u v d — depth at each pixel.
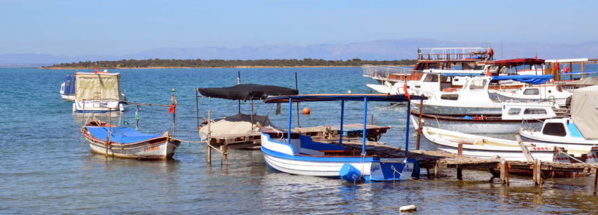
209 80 144.12
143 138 29.70
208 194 22.66
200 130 32.12
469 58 57.00
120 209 20.70
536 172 23.00
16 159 29.50
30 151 31.75
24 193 22.86
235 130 31.31
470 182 24.20
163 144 28.73
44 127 41.72
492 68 58.25
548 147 24.81
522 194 22.20
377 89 57.28
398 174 24.44
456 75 48.75
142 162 28.88
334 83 118.56
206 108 57.16
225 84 120.12
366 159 23.94
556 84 49.50
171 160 29.39
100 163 28.61
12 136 37.12
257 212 20.20
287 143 26.09
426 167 25.22
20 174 26.12
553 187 23.28
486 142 27.75
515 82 53.66
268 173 26.20
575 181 24.25
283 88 32.56
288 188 23.38
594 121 24.56
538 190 22.78
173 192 23.00
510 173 25.70
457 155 25.72
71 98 65.62
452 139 28.81
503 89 51.72
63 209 20.70
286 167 25.75
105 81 49.69
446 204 20.95
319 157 24.55
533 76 43.06
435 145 28.38
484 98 43.31
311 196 22.16
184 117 48.78
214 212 20.27
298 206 20.86
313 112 52.72
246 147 29.56
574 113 25.28
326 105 59.19
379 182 24.09
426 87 50.31
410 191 22.73
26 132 39.06
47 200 21.88
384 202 21.28
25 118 47.56
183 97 75.38
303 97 24.62
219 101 65.50
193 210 20.53
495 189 23.00
